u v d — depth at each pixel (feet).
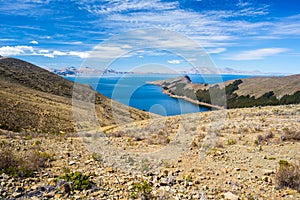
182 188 19.62
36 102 185.26
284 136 32.99
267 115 56.24
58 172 22.85
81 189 19.06
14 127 100.22
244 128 40.75
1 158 22.82
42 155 27.25
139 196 17.95
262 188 19.22
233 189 19.24
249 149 29.40
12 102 153.48
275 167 23.41
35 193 18.11
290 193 18.24
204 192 18.85
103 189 19.42
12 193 17.88
